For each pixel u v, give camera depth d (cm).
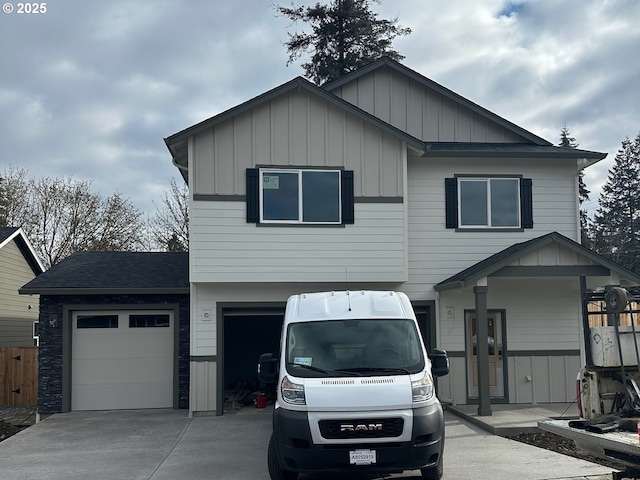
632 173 5728
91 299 1542
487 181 1588
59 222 3672
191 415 1427
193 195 1408
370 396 747
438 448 756
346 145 1460
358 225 1448
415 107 1727
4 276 2148
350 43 2961
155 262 1755
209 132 1423
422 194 1569
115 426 1325
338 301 909
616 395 745
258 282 1418
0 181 3647
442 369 874
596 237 5559
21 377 1756
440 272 1551
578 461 927
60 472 945
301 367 809
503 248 1571
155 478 892
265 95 1420
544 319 1562
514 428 1165
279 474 797
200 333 1442
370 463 731
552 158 1568
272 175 1438
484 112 1719
